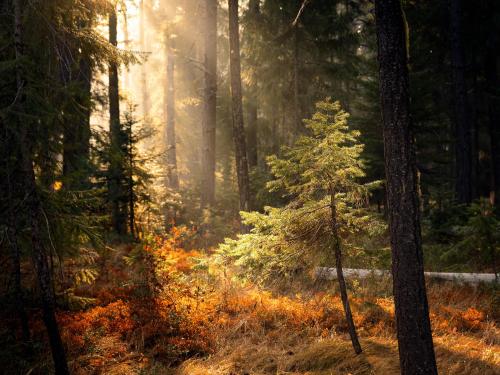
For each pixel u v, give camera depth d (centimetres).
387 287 902
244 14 1870
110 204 1286
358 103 1619
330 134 620
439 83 1975
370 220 640
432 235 1318
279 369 627
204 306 813
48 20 571
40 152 576
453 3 1672
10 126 503
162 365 651
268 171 1972
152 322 749
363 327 744
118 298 858
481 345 668
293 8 1709
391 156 489
